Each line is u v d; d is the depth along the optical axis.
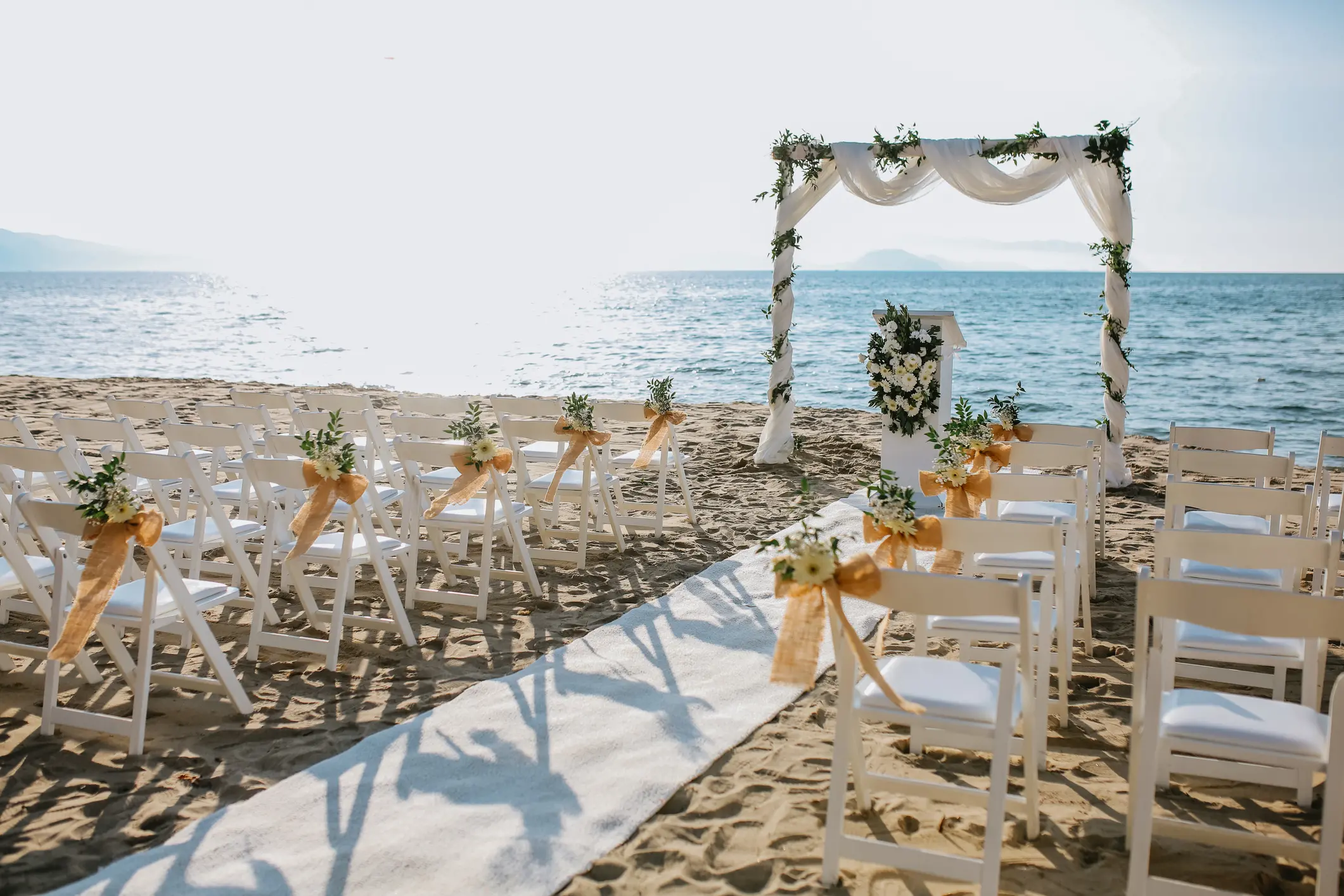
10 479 4.86
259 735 3.55
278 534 5.14
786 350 8.68
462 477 4.87
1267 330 31.34
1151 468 8.77
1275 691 3.59
